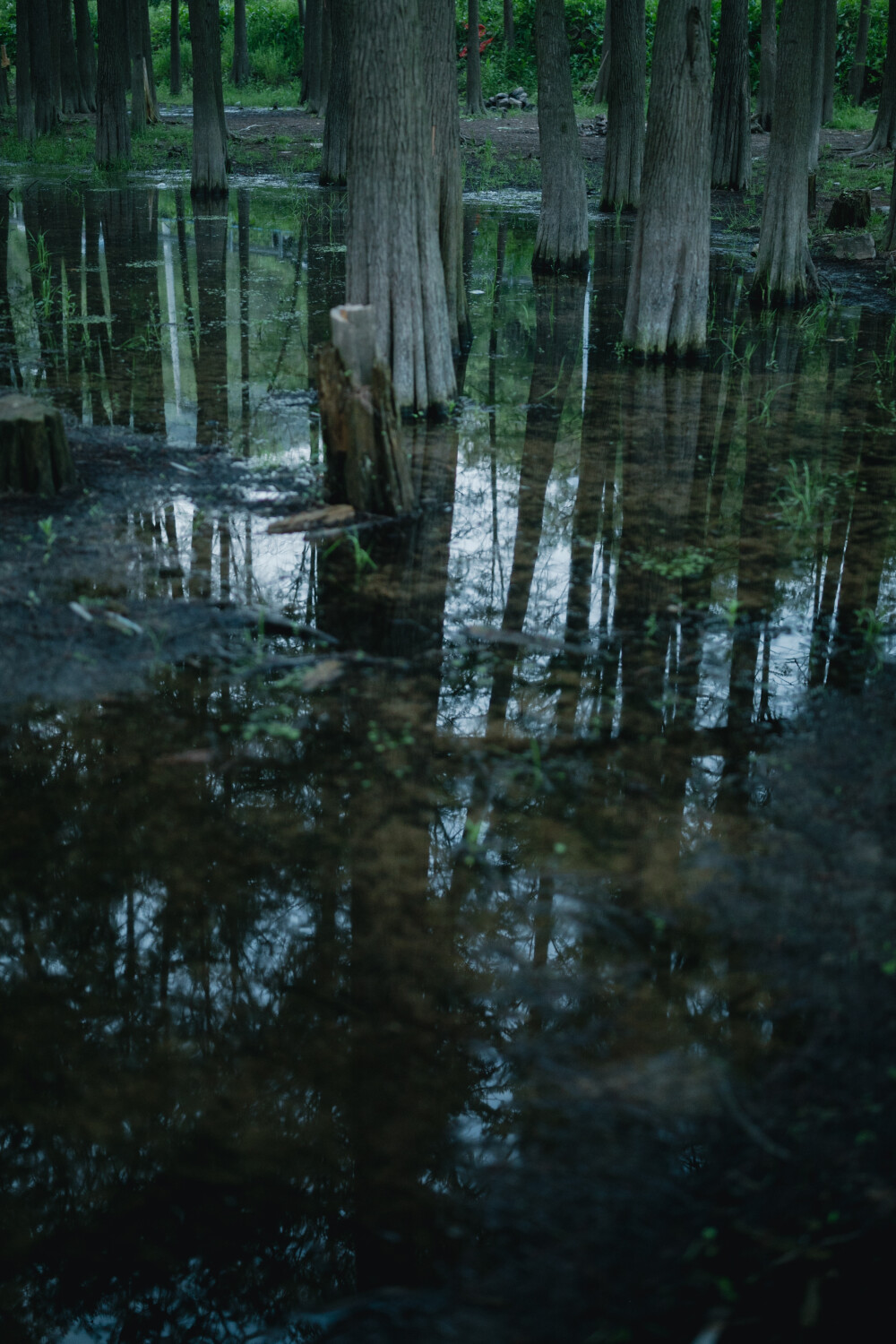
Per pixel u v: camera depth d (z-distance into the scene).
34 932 3.78
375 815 4.40
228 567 6.50
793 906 3.86
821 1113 3.03
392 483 7.32
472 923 3.83
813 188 20.64
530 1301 2.59
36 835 4.23
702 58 10.66
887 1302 2.55
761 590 6.48
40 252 16.03
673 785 4.61
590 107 36.81
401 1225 2.80
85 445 8.43
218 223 20.09
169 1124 3.12
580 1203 2.81
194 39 22.09
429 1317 2.57
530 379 11.00
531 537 7.17
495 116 37.44
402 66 8.60
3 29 47.19
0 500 7.26
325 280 15.42
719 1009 3.43
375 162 8.86
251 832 4.30
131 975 3.63
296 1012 3.48
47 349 11.39
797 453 8.80
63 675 5.27
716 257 18.28
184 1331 2.80
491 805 4.47
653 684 5.46
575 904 3.89
